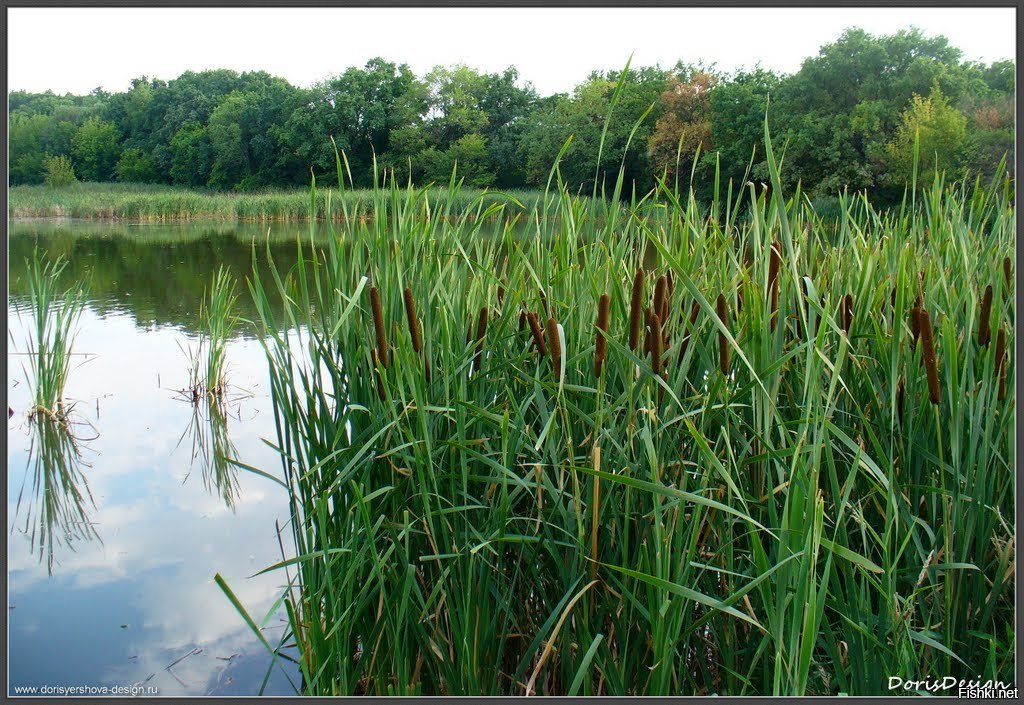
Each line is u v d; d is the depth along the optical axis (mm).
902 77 27891
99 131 52688
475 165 37656
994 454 2145
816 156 27297
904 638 1905
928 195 3203
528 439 2225
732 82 31547
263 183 44906
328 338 2375
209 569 3869
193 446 5770
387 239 2311
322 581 2330
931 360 1943
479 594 2100
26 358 7762
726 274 2230
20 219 33469
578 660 2135
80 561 3936
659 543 1704
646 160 16562
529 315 2049
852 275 2477
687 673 2203
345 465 2287
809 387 1773
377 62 41781
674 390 1998
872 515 2314
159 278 13602
